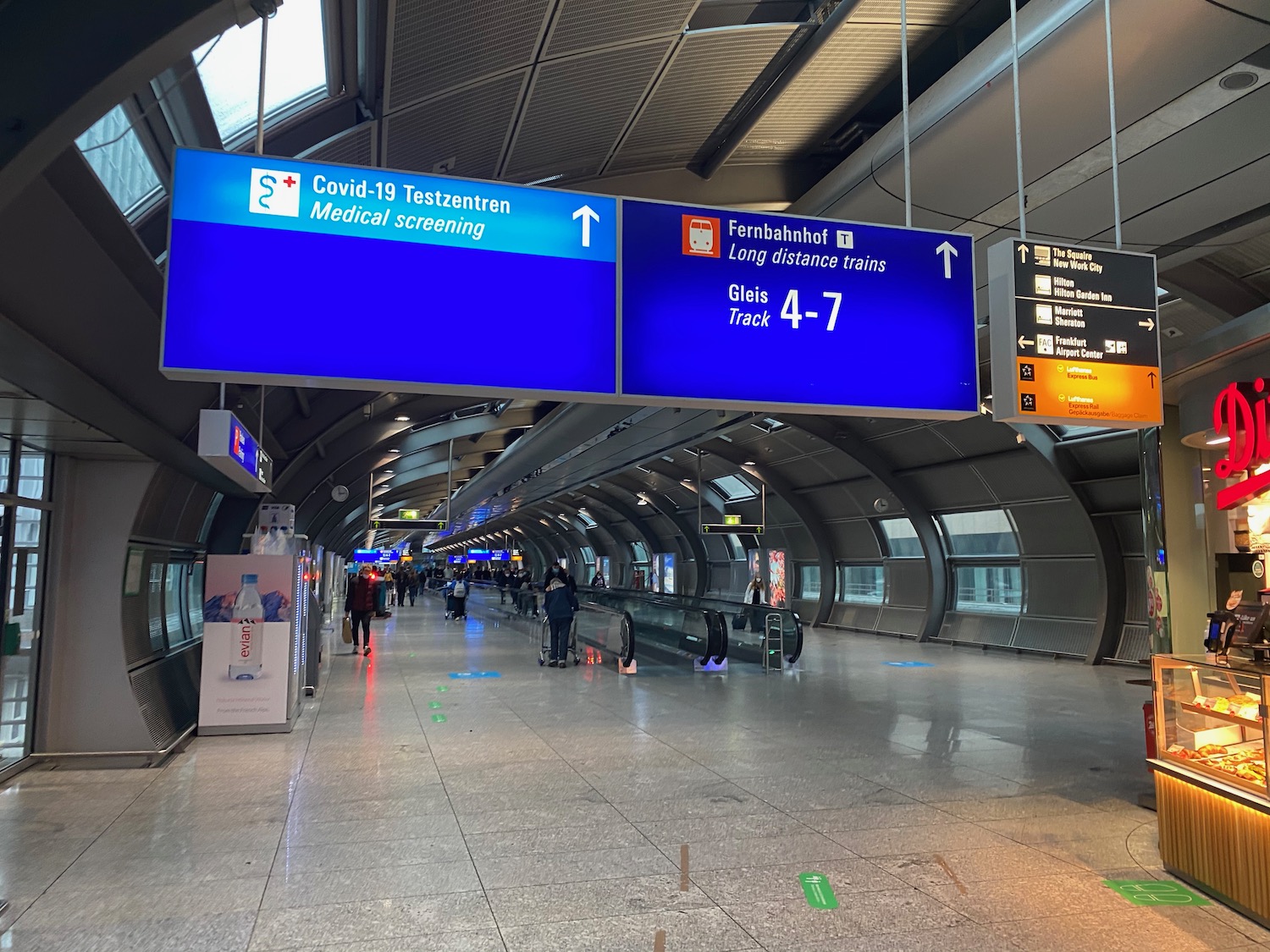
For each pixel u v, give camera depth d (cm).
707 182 862
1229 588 715
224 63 464
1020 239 495
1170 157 661
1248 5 500
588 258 445
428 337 416
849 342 478
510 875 480
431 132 620
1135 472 1393
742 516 2786
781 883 468
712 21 585
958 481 1759
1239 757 438
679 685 1237
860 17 613
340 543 3700
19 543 699
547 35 522
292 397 1076
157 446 709
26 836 548
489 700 1102
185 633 1065
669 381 448
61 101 275
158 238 559
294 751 797
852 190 764
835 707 1049
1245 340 608
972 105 610
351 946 391
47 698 743
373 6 448
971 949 390
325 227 408
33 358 430
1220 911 435
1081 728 912
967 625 1845
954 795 648
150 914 426
